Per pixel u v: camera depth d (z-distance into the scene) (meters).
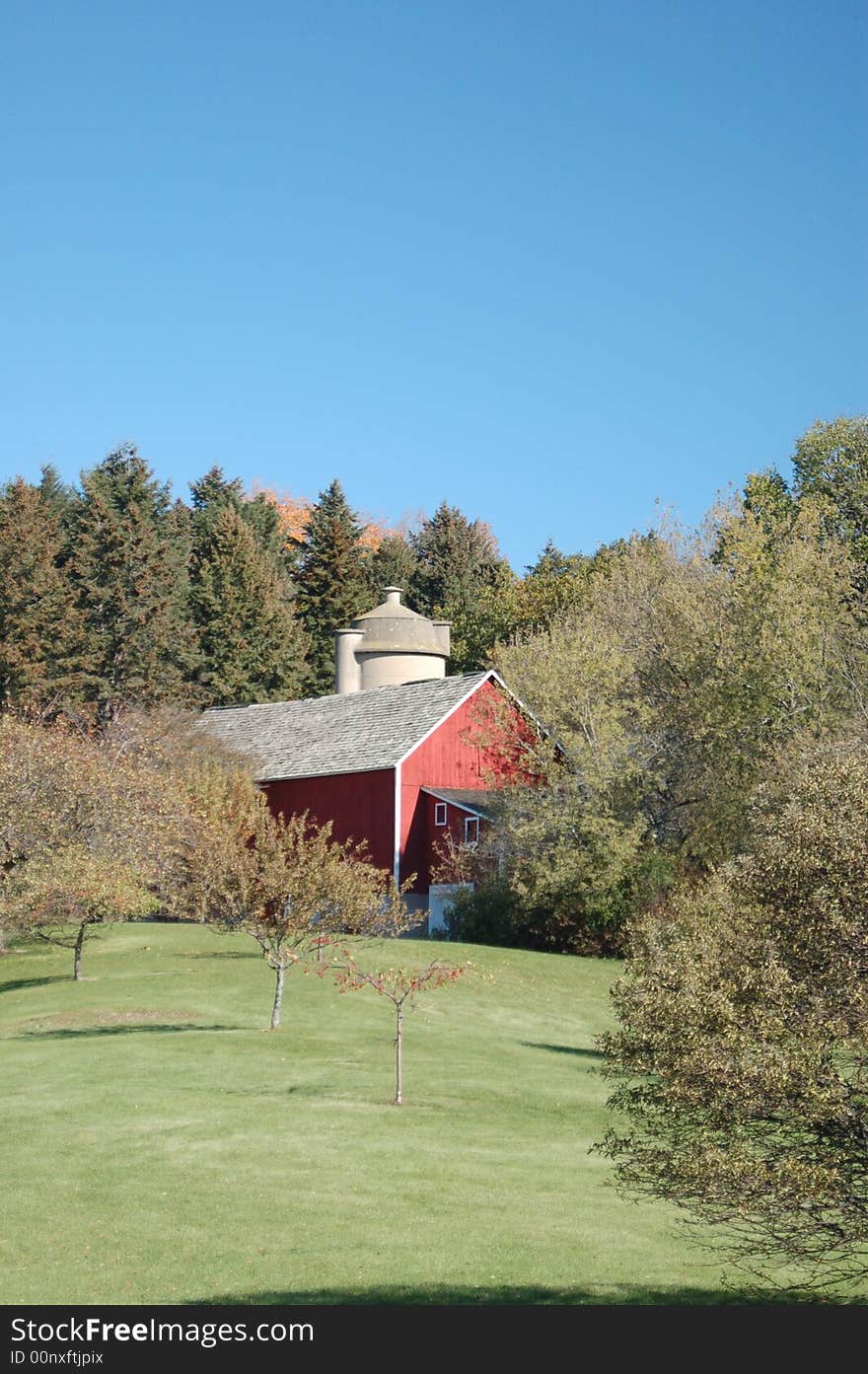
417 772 47.00
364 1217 13.98
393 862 46.19
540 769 42.00
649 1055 9.70
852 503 60.72
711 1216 9.35
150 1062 21.91
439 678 59.84
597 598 56.91
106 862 31.23
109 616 67.31
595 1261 12.71
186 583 76.88
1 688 62.38
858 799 9.38
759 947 9.39
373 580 90.94
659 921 15.98
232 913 25.30
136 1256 12.68
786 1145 9.23
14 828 30.70
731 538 48.12
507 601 76.88
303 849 25.98
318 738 52.22
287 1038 24.17
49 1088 19.98
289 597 85.75
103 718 61.78
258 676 74.12
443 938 42.91
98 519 69.44
